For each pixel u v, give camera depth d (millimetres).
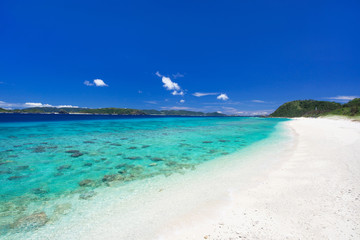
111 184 6695
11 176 7422
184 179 7051
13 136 17906
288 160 8828
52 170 8188
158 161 9664
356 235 3422
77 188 6359
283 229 3734
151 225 4195
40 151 11562
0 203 5324
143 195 5766
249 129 27234
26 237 3898
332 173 6512
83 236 3920
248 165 8469
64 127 28609
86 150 12047
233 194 5500
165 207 4965
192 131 24188
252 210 4527
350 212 4137
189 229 3959
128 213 4754
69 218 4590
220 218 4285
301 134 18594
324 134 16594
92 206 5152
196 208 4824
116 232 4016
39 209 5016
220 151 11883
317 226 3744
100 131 23531
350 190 5145
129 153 11375
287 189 5551
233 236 3631
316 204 4574
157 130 25469
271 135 19516
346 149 9828
